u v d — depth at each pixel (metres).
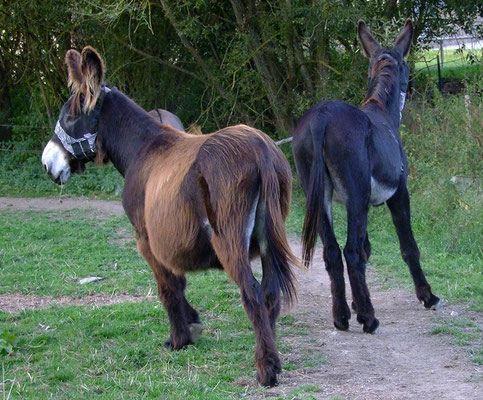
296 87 11.65
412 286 6.64
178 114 12.95
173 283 4.74
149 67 12.70
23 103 13.89
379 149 5.32
